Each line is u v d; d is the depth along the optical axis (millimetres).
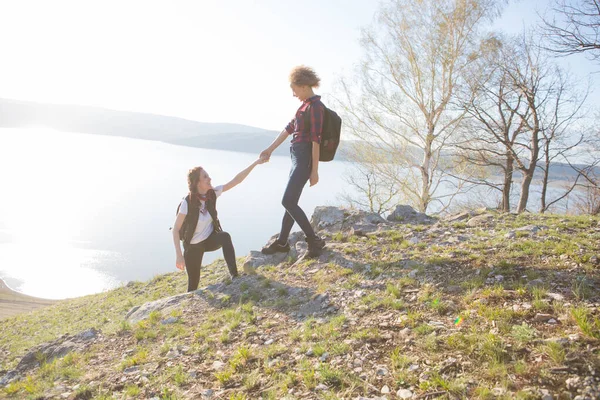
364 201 20656
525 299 3230
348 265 5129
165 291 8883
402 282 4121
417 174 18875
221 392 2900
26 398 3545
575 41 8031
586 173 16922
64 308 11328
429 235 5949
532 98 16234
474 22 16016
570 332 2629
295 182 5125
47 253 144750
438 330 3010
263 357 3268
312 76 4770
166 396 2992
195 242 5711
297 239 7086
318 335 3398
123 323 4953
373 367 2740
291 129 5574
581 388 2104
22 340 8320
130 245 175750
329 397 2479
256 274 5645
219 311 4770
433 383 2395
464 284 3742
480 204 19812
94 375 3711
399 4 17031
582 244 4449
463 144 17438
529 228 5527
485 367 2457
